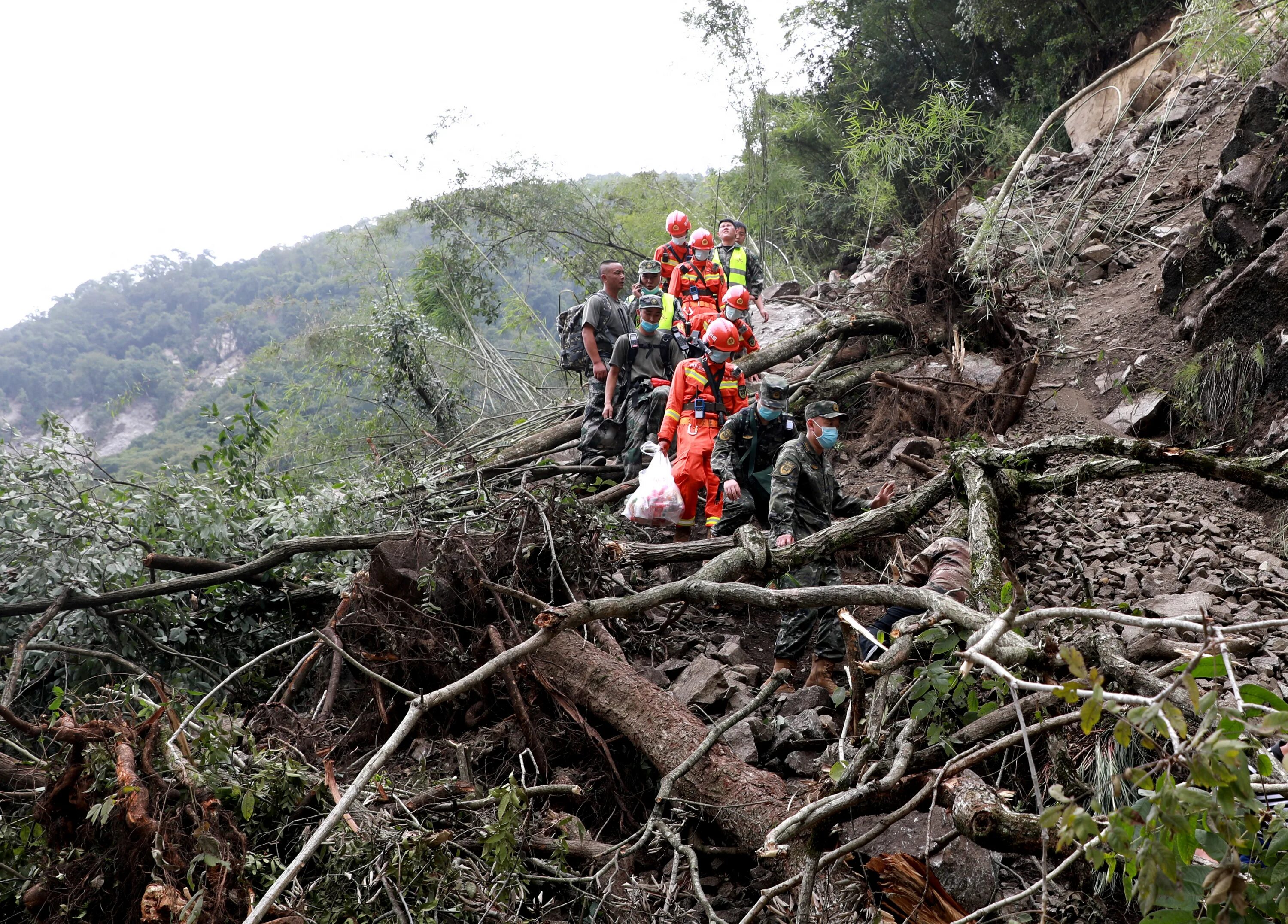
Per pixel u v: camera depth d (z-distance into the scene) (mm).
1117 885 2934
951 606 3232
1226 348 6156
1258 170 6785
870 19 17391
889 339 8539
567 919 3217
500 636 4406
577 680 4160
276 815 3113
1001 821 2662
